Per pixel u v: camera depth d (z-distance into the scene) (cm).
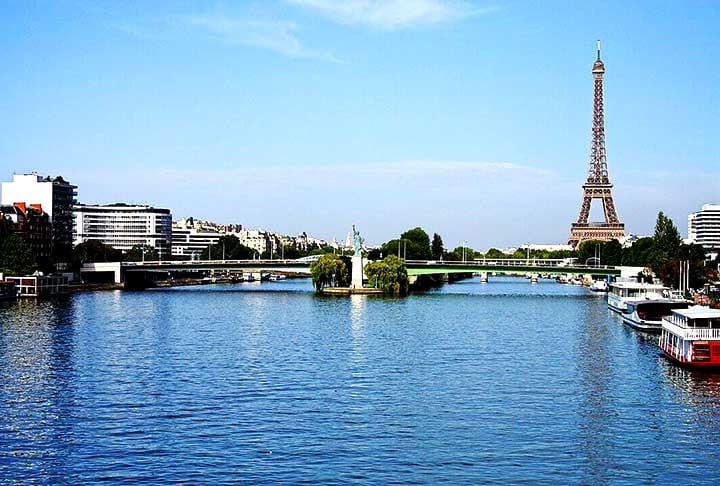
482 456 10800
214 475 10075
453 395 14250
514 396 14188
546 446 11244
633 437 11662
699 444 11356
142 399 13912
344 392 14500
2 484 9831
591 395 14238
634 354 18762
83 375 16075
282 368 16900
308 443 11331
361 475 10081
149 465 10444
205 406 13400
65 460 10656
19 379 15675
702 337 16512
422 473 10150
